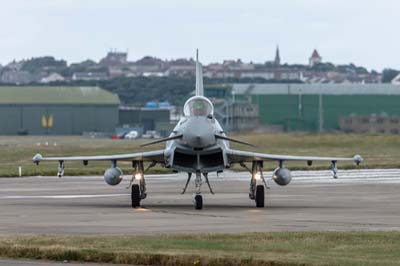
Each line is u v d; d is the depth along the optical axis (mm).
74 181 184500
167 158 121750
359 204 128500
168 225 98250
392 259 74562
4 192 152125
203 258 73312
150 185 173500
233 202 132875
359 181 185000
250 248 79062
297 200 136375
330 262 71938
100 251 76125
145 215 110062
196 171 121312
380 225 98812
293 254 76250
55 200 135625
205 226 97312
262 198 122812
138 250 77062
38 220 103312
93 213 112625
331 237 85500
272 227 96562
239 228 95438
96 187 166750
